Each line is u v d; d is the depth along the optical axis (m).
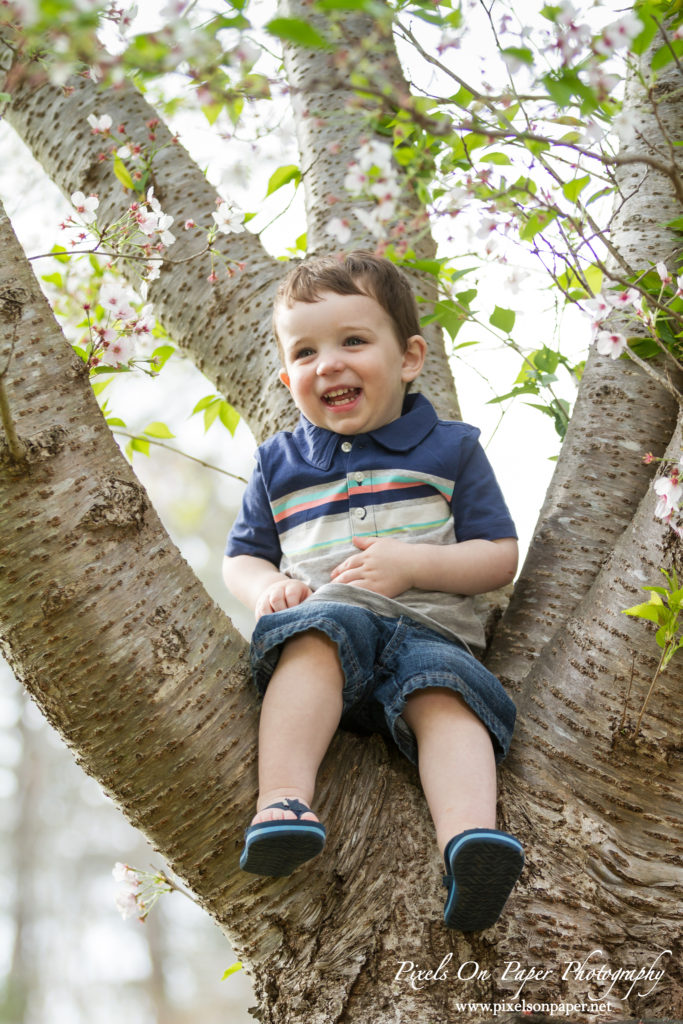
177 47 1.38
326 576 2.22
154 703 1.82
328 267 2.39
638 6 2.08
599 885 1.90
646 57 2.82
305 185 3.19
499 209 1.88
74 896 23.30
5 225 2.00
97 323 2.49
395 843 1.91
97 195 3.08
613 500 2.44
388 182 1.83
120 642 1.81
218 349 2.98
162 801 1.84
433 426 2.40
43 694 1.82
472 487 2.33
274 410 2.83
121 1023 22.47
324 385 2.30
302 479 2.35
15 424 1.84
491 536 2.26
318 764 1.88
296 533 2.32
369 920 1.85
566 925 1.85
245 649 2.00
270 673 1.94
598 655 2.06
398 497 2.28
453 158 2.06
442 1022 1.73
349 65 1.65
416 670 1.96
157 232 2.39
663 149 2.72
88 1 1.24
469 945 1.82
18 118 3.23
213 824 1.85
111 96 3.17
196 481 14.29
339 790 1.96
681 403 2.04
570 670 2.09
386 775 2.00
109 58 1.37
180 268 3.02
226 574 2.36
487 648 2.39
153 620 1.85
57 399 1.89
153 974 21.78
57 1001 22.16
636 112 2.79
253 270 3.01
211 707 1.87
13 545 1.79
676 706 1.98
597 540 2.40
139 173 3.03
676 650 1.97
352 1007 1.77
